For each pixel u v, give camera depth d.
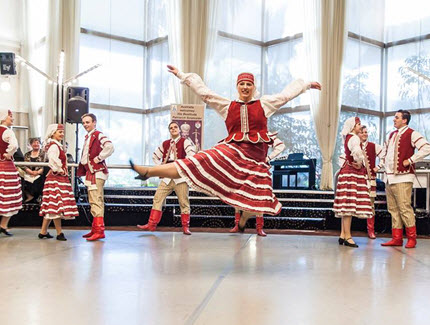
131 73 11.36
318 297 2.76
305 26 9.98
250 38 11.07
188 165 3.17
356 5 10.23
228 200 3.25
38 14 11.80
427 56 9.96
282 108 10.65
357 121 5.17
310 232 6.71
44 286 2.97
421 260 4.24
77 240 5.39
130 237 5.75
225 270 3.60
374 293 2.88
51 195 5.32
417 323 2.26
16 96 11.68
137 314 2.34
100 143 5.43
